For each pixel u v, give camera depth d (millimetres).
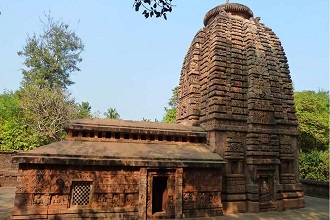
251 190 14891
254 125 16047
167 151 13938
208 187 13766
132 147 13664
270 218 13141
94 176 11914
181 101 20656
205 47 18859
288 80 18406
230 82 16609
